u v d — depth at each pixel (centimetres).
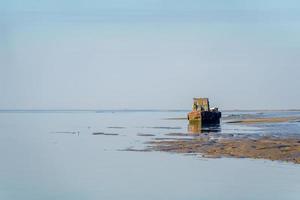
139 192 4828
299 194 4584
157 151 8038
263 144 8025
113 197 4616
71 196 4662
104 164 6744
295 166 5966
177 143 9044
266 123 17238
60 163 6931
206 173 5734
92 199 4553
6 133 13862
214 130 13062
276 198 4447
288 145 7788
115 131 14400
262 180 5216
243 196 4550
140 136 11750
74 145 9738
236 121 19462
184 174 5725
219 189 4872
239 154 7100
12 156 7906
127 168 6312
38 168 6494
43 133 13825
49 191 4878
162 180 5425
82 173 6006
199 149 7950
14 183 5338
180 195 4662
